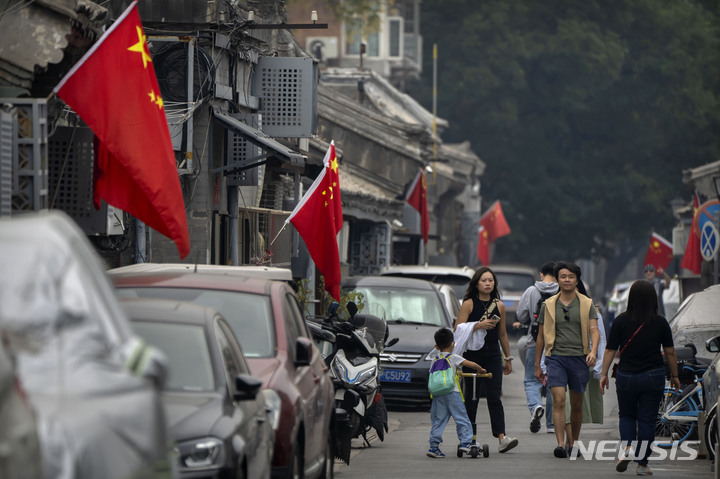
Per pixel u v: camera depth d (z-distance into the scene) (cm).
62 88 3153
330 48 18088
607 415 5962
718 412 3173
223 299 2981
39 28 3225
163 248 5147
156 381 1559
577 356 4188
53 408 1415
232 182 5519
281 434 2650
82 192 3738
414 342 6106
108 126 3166
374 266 10025
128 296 2942
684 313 5356
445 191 14825
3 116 2877
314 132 6144
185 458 2178
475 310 4312
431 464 4022
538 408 4981
